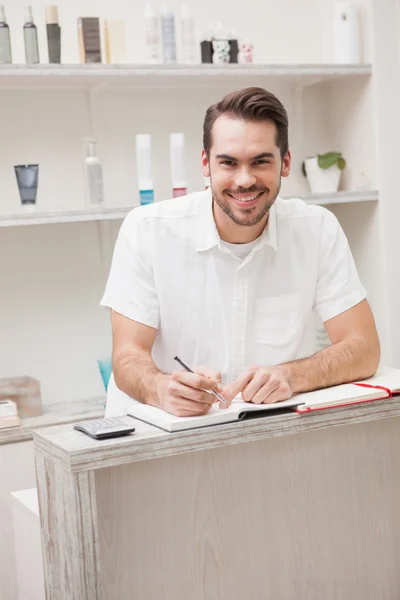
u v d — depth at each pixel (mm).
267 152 1576
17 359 2820
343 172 3170
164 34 2748
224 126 1577
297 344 1950
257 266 1878
